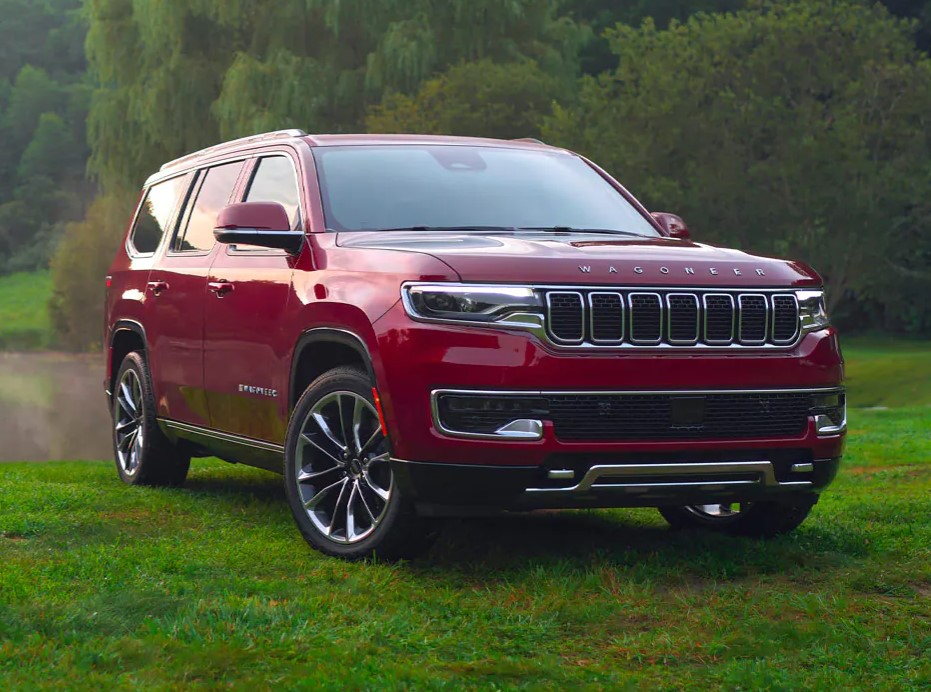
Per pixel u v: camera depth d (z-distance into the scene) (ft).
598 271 15.62
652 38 99.09
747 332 16.24
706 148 92.43
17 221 378.12
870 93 93.40
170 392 22.76
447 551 17.38
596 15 179.22
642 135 93.66
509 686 10.76
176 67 130.31
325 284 17.24
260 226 18.11
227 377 20.18
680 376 15.60
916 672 11.36
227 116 122.21
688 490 15.87
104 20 139.13
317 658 11.31
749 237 93.50
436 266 15.55
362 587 14.67
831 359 16.81
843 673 11.39
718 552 17.24
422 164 20.12
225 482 25.52
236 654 11.23
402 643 11.99
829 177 90.27
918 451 34.37
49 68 472.03
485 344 15.16
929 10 156.46
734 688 10.91
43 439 106.22
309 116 121.80
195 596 13.65
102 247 205.87
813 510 21.52
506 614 13.50
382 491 16.35
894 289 138.21
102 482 25.63
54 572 15.02
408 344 15.44
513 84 115.96
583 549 17.62
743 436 16.06
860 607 13.96
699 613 13.73
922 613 13.83
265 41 132.26
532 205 19.75
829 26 93.91
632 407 15.48
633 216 20.61
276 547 17.49
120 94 138.51
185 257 22.50
